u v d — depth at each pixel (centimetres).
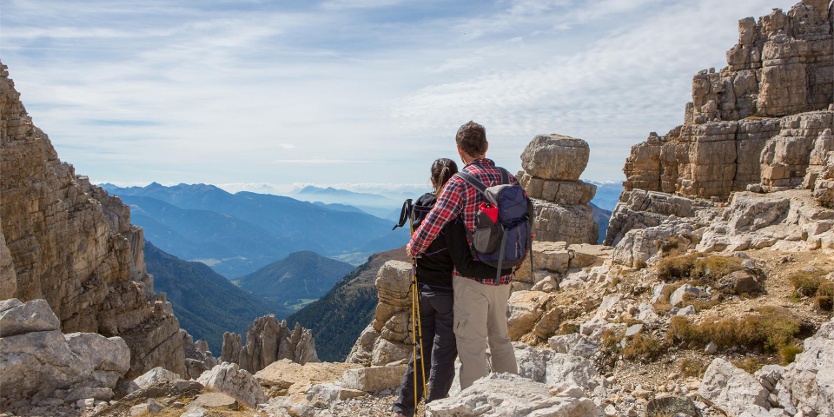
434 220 786
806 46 4319
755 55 4575
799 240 1758
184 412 909
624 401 1123
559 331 1725
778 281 1495
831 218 1747
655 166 4872
